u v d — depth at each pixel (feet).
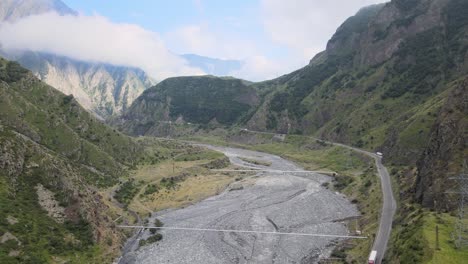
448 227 301.02
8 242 306.14
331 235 419.95
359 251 354.74
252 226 453.99
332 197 572.51
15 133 406.62
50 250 322.75
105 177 576.20
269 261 359.46
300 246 392.27
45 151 449.06
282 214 495.82
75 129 635.66
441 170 383.45
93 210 395.75
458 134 394.93
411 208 382.22
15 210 335.47
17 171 369.71
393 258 299.38
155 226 456.45
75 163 554.46
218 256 373.20
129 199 542.57
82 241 352.28
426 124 631.15
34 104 599.16
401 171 558.56
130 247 397.39
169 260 367.04
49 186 377.91
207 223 467.52
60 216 361.30
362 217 460.96
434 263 248.52
